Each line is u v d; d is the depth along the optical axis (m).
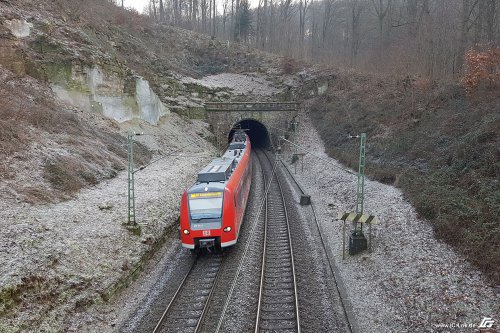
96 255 12.36
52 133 20.05
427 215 14.80
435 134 21.86
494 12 27.06
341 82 43.72
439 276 11.27
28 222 12.53
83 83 25.94
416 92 29.38
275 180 29.27
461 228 12.59
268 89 47.62
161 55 46.94
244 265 13.95
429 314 9.93
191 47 54.66
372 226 16.52
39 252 11.12
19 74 22.61
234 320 10.39
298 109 43.47
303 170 32.06
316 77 46.34
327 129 37.84
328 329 10.02
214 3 66.44
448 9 34.38
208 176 15.98
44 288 10.04
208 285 12.59
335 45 66.69
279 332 9.76
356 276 13.12
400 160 22.62
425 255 12.62
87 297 10.64
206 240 14.31
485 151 16.00
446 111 23.55
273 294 11.79
